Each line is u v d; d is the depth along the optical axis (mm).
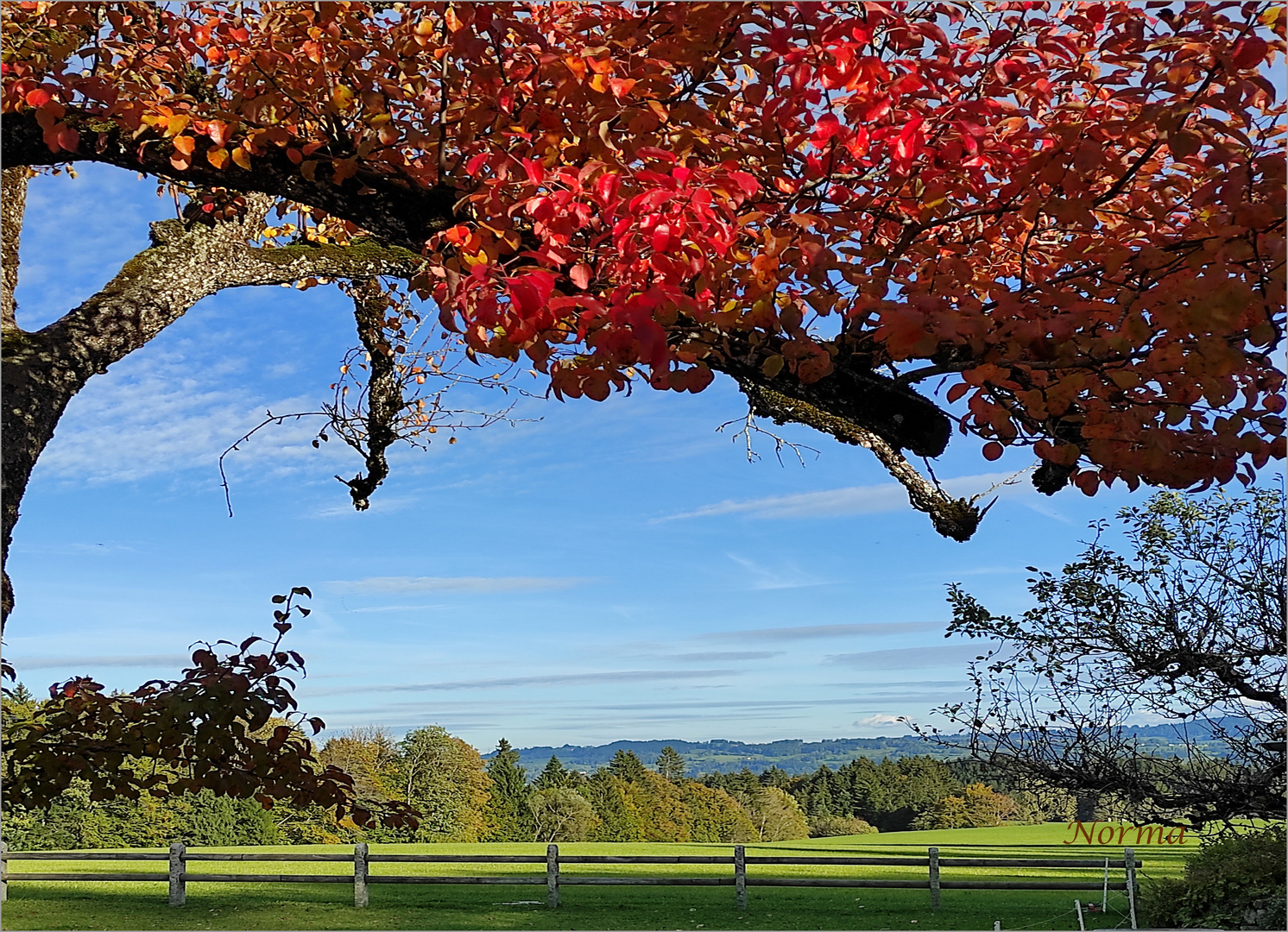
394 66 3139
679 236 2100
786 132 2623
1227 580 5984
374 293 5703
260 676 3785
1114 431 2504
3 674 3578
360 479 6113
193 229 3855
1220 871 7344
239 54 3227
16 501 2908
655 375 2553
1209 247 2264
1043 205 2471
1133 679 6207
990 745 6395
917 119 2330
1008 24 2688
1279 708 5848
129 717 3902
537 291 2066
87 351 3285
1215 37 2299
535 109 2641
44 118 2742
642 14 2625
